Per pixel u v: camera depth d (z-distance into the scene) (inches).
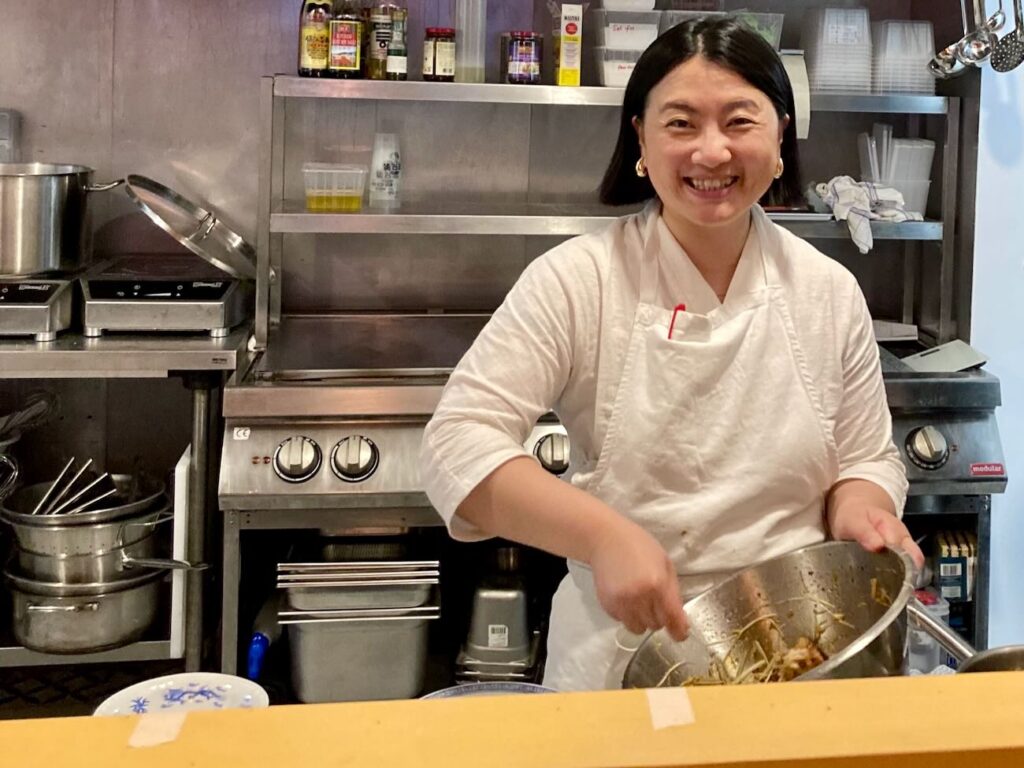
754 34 51.7
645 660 43.6
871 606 46.9
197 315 91.6
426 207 102.6
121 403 107.8
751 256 55.4
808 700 25.1
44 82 104.7
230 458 83.8
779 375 54.7
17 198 91.8
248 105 107.3
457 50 98.0
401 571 84.7
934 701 25.2
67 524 87.7
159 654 92.7
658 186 52.6
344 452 84.2
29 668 106.0
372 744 23.1
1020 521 102.8
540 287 54.2
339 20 92.6
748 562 54.4
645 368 54.2
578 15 95.6
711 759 23.0
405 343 98.2
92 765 22.1
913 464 89.3
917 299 111.0
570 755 23.0
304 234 108.9
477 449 50.0
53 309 88.7
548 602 95.3
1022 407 103.1
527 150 110.5
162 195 102.1
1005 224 100.7
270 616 90.7
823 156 111.0
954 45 97.2
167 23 105.2
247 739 23.2
